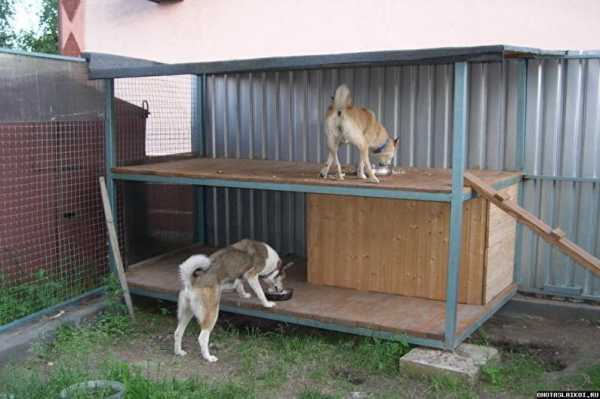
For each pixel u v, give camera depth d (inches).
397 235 231.5
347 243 241.9
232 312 233.8
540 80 243.1
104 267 265.1
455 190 184.5
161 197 295.0
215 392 174.9
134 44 353.4
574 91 238.2
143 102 281.1
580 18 242.7
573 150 240.8
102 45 361.4
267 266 224.8
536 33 252.1
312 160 290.4
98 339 221.3
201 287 203.8
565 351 213.3
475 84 253.8
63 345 213.9
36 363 202.4
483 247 216.7
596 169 237.9
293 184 213.0
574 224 243.8
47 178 237.3
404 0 278.8
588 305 242.8
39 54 227.1
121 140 269.9
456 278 188.2
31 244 233.9
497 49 166.9
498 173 242.2
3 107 217.6
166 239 300.2
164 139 295.0
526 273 254.4
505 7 257.1
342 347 212.2
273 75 294.4
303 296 233.8
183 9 337.1
